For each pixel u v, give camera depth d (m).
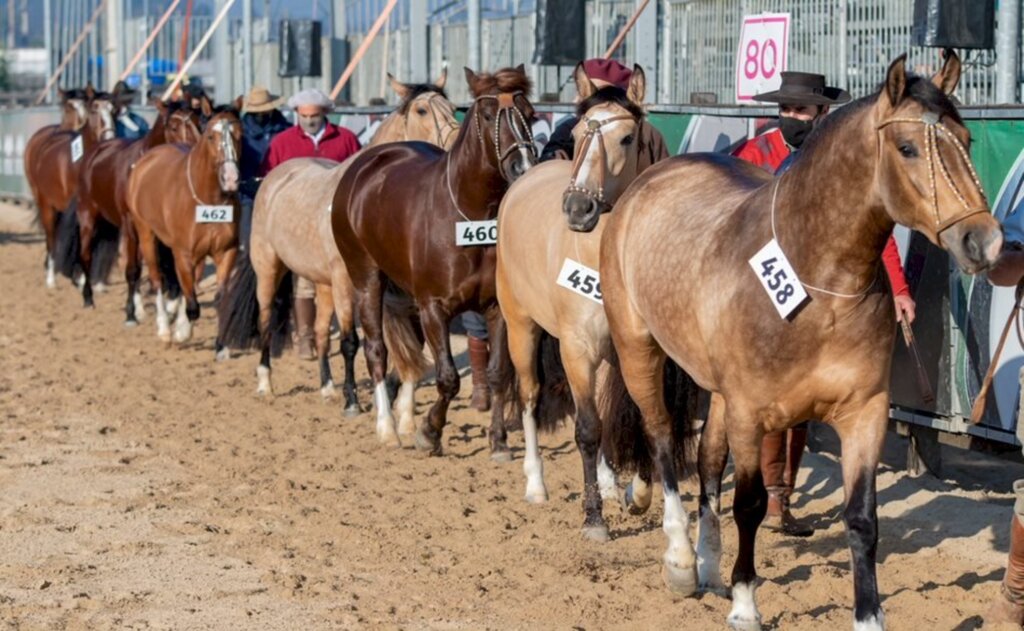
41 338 19.31
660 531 9.79
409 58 24.22
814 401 6.82
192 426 13.78
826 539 9.49
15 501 10.88
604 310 8.88
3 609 8.20
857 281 6.55
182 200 17.17
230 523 10.20
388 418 13.01
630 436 9.56
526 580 8.70
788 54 13.62
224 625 7.91
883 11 13.49
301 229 14.39
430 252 11.57
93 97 24.70
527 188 10.23
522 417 10.78
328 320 15.05
